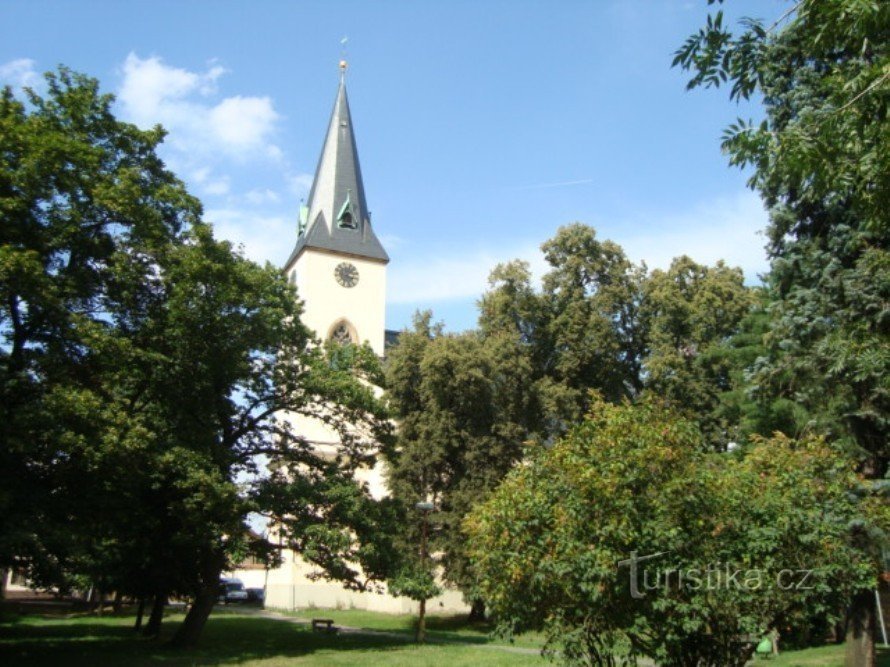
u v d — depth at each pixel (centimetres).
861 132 779
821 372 1609
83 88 2272
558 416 3647
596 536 973
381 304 5650
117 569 2617
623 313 4184
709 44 812
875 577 1159
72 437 1788
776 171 880
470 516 1162
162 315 2317
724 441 3612
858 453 1597
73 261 2127
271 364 2805
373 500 2922
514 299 3959
